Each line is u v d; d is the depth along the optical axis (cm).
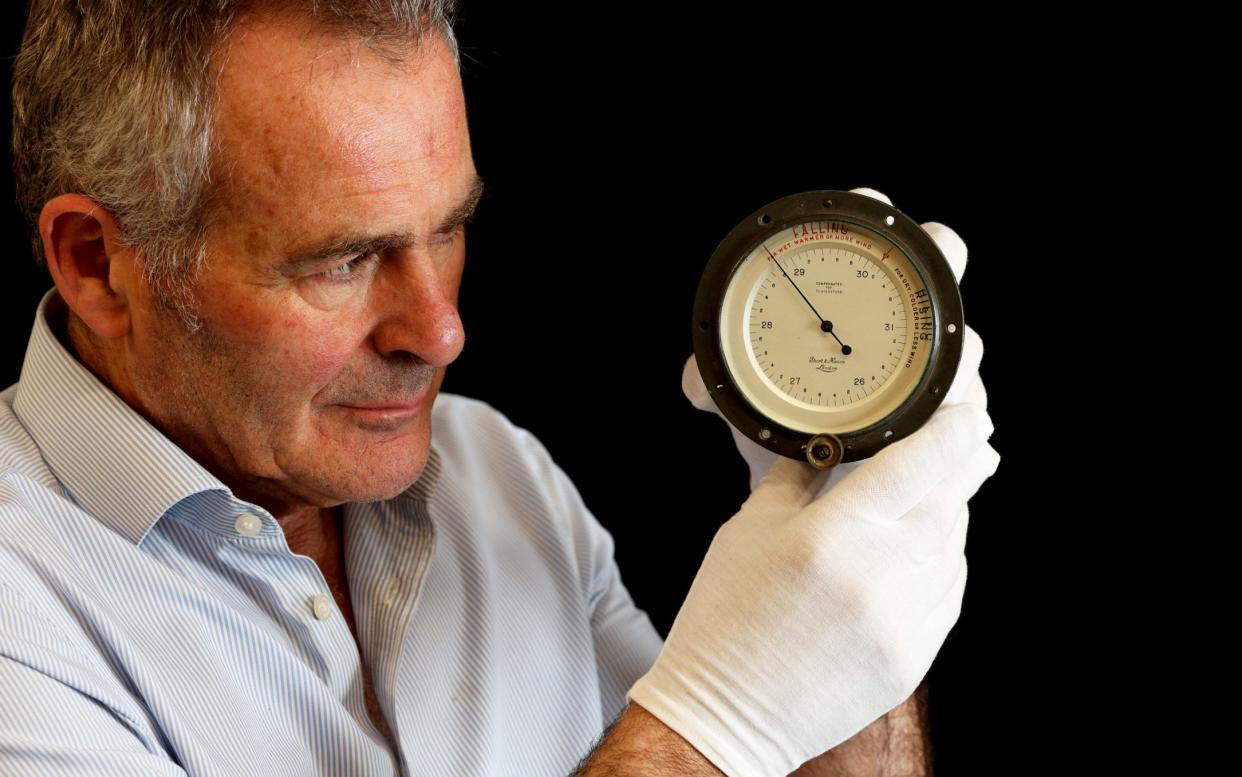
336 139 99
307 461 110
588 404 202
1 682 95
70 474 113
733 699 104
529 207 197
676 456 202
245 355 105
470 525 135
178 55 99
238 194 100
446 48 106
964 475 109
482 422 147
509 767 128
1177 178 170
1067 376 178
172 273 104
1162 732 178
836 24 182
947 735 186
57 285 110
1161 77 169
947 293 105
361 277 105
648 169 192
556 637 136
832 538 105
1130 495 177
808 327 109
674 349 198
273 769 111
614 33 189
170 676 108
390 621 122
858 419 109
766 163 188
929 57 179
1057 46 173
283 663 113
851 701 104
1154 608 177
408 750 119
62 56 105
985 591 184
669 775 101
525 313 200
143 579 110
